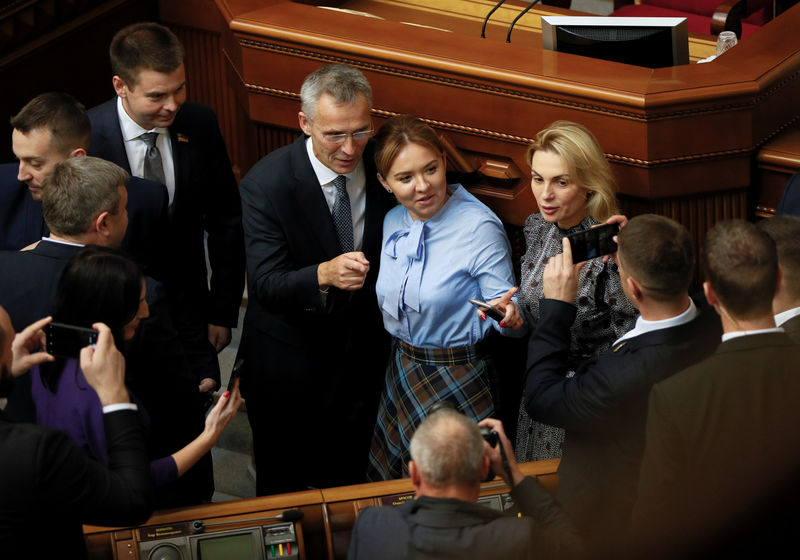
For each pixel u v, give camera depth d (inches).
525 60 517.7
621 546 324.8
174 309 561.3
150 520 397.1
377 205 510.9
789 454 297.0
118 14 777.6
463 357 496.1
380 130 471.5
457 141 536.7
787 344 314.3
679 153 493.4
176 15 789.9
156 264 519.5
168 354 436.1
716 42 671.1
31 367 389.7
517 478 350.6
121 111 537.3
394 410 510.3
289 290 495.5
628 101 478.0
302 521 408.8
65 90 755.4
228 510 404.8
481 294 485.7
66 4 732.7
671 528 305.3
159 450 454.6
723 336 327.9
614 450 376.5
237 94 617.9
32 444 331.0
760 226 366.0
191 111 553.3
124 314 380.5
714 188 510.0
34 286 420.2
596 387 365.4
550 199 459.5
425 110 537.3
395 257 492.7
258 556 398.0
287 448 557.9
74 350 375.9
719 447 307.6
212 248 581.9
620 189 507.8
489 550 311.7
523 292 486.6
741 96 488.4
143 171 542.9
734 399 310.3
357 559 324.2
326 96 466.9
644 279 354.0
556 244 475.5
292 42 556.1
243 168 655.8
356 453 566.3
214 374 565.9
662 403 317.4
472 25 677.3
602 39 541.6
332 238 509.7
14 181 498.3
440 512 315.6
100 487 342.6
